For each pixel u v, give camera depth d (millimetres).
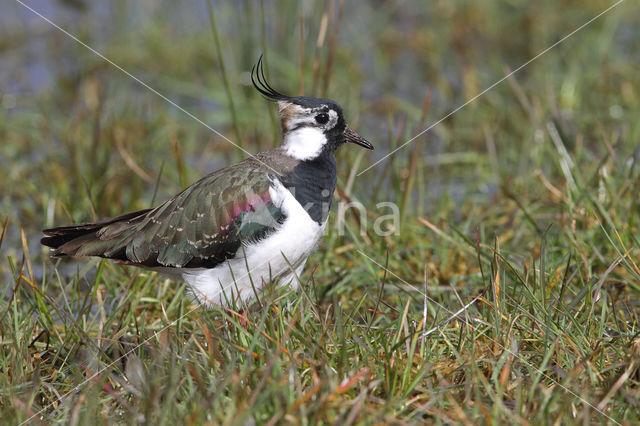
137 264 9742
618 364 8016
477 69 17906
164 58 18516
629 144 14078
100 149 14695
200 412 7328
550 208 12508
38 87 17859
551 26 19234
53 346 9406
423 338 8438
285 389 7578
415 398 7703
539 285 9586
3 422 7613
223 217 9445
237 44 18297
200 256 9555
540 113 14984
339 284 10750
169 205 9789
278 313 8750
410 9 21125
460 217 12914
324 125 10000
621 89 16188
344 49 18734
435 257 11633
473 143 15422
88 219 12875
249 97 16766
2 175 14391
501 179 13500
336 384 7656
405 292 10641
